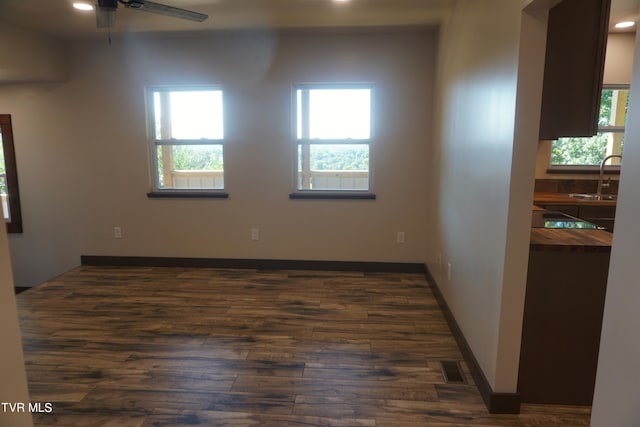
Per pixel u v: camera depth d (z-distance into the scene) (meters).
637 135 0.90
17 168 4.41
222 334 2.81
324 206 4.20
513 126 1.77
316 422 1.92
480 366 2.19
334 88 4.11
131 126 4.23
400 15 3.29
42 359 2.48
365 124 4.14
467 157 2.54
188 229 4.37
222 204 4.29
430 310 3.24
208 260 4.39
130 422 1.91
